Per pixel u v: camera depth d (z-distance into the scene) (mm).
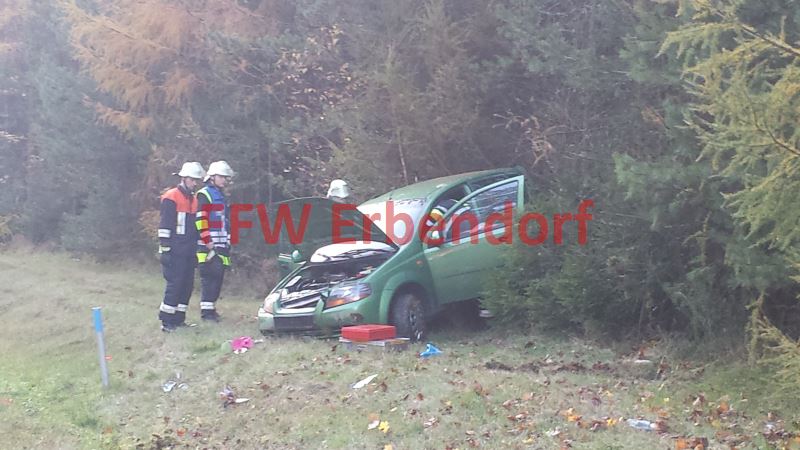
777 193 4910
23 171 25672
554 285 8539
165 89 16391
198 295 14844
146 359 9289
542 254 8930
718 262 7441
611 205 8156
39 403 7973
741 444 5414
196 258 10812
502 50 11906
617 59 9188
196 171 10625
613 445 5410
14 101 25828
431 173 12312
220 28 15516
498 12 10578
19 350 10734
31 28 24609
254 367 8219
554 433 5703
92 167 19734
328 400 6941
